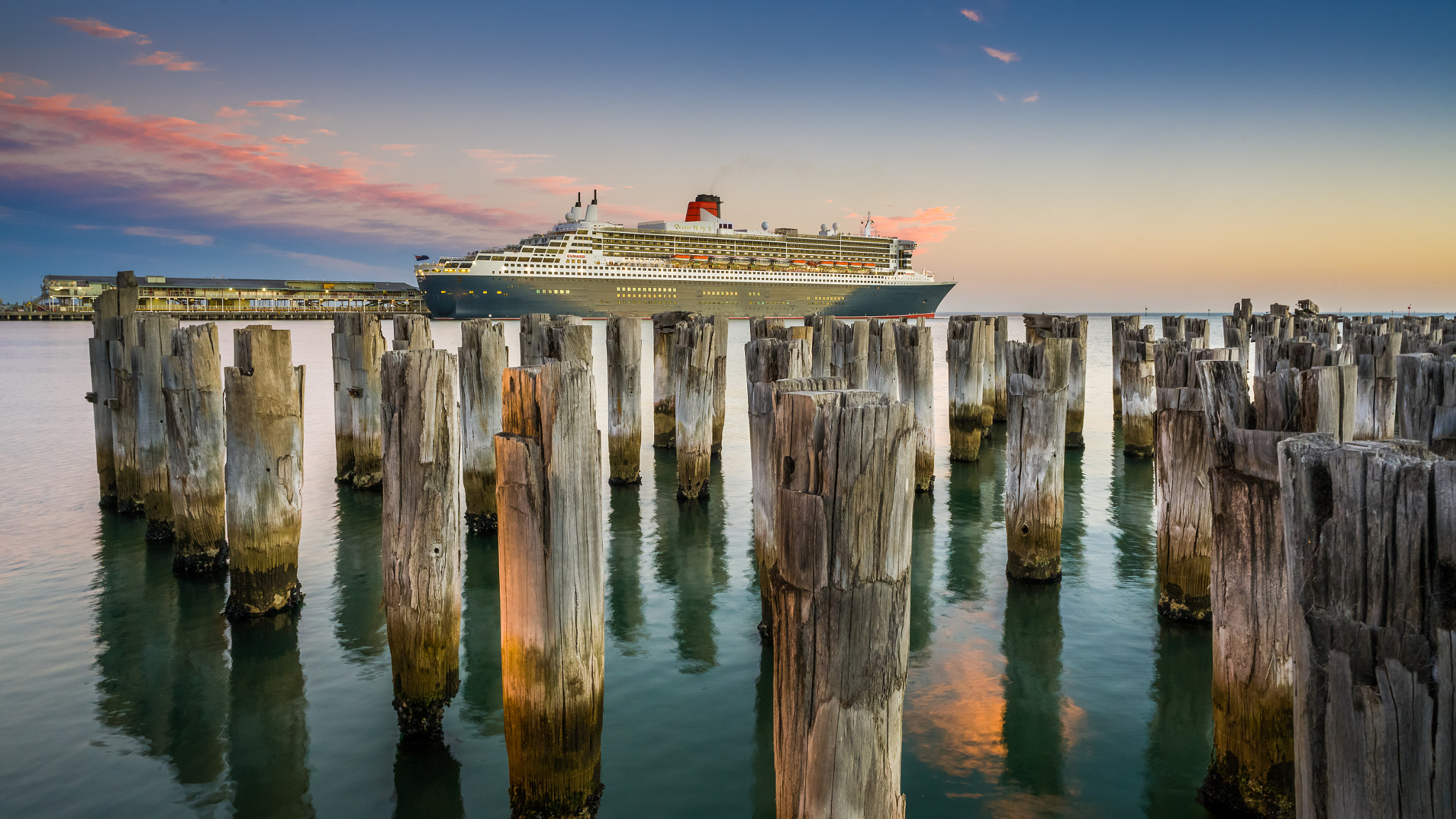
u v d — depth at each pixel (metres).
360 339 11.47
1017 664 6.13
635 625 7.00
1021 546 7.73
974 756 4.91
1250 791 4.03
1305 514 2.16
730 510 10.79
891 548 2.55
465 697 5.76
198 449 7.82
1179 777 4.68
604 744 5.11
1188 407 6.27
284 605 7.05
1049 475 7.55
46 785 4.69
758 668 6.14
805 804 2.62
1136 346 13.67
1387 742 2.02
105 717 5.45
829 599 2.52
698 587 7.96
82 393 23.03
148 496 8.99
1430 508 1.91
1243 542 3.88
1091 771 4.75
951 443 13.64
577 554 3.92
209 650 6.45
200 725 5.34
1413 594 1.95
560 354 10.52
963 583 7.85
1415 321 14.71
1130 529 9.72
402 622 4.99
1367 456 2.02
